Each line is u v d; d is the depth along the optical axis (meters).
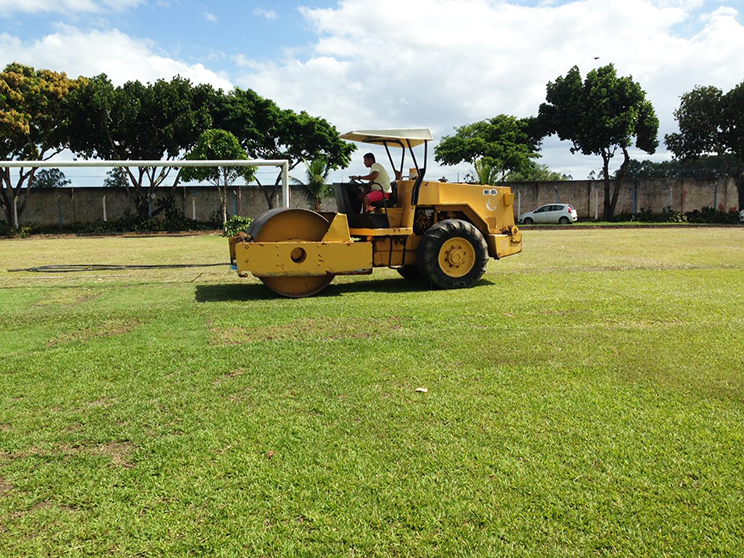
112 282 9.37
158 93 28.52
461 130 38.75
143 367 4.48
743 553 2.20
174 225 29.56
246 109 29.83
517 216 35.56
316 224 7.97
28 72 27.48
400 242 8.59
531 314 6.32
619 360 4.48
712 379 4.03
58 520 2.46
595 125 32.81
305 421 3.40
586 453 2.97
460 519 2.42
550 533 2.33
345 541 2.29
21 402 3.77
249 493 2.63
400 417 3.44
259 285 8.94
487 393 3.81
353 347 4.98
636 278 9.05
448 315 6.32
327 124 32.12
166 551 2.25
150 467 2.88
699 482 2.69
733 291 7.70
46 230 30.05
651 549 2.23
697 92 33.88
